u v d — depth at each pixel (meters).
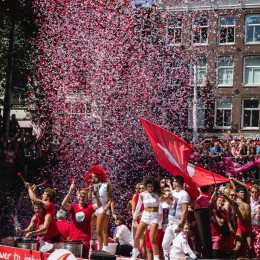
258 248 8.33
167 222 8.16
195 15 27.83
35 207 7.62
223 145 18.30
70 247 7.12
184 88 27.09
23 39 25.45
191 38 27.80
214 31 27.67
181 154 8.18
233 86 27.77
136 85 25.72
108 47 25.30
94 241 10.05
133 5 26.09
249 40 27.83
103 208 8.39
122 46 25.72
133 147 23.05
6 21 24.70
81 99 24.70
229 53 27.80
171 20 27.81
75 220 7.69
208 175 8.71
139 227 7.44
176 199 7.66
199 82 28.05
